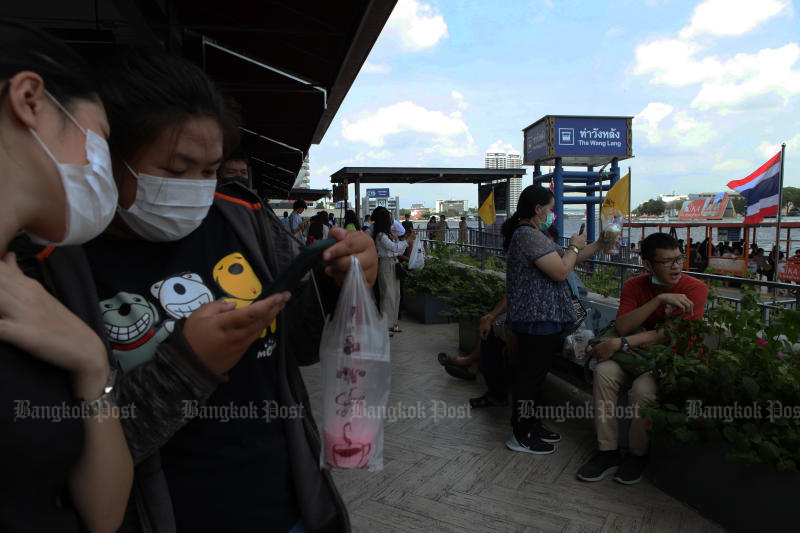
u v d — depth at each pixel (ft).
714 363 8.38
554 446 11.19
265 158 36.68
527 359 10.43
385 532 8.31
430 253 34.35
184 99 2.74
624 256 26.13
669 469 9.28
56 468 1.91
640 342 9.87
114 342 3.00
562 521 8.57
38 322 1.91
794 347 9.05
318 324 3.75
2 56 1.87
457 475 10.08
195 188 2.98
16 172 1.96
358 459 3.35
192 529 3.16
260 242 3.76
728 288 14.32
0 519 1.77
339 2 12.03
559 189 56.49
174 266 3.27
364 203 89.30
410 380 15.72
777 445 7.47
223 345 2.59
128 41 16.51
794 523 7.30
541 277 10.05
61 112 2.07
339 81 19.22
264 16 13.80
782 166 35.45
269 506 3.37
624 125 55.88
